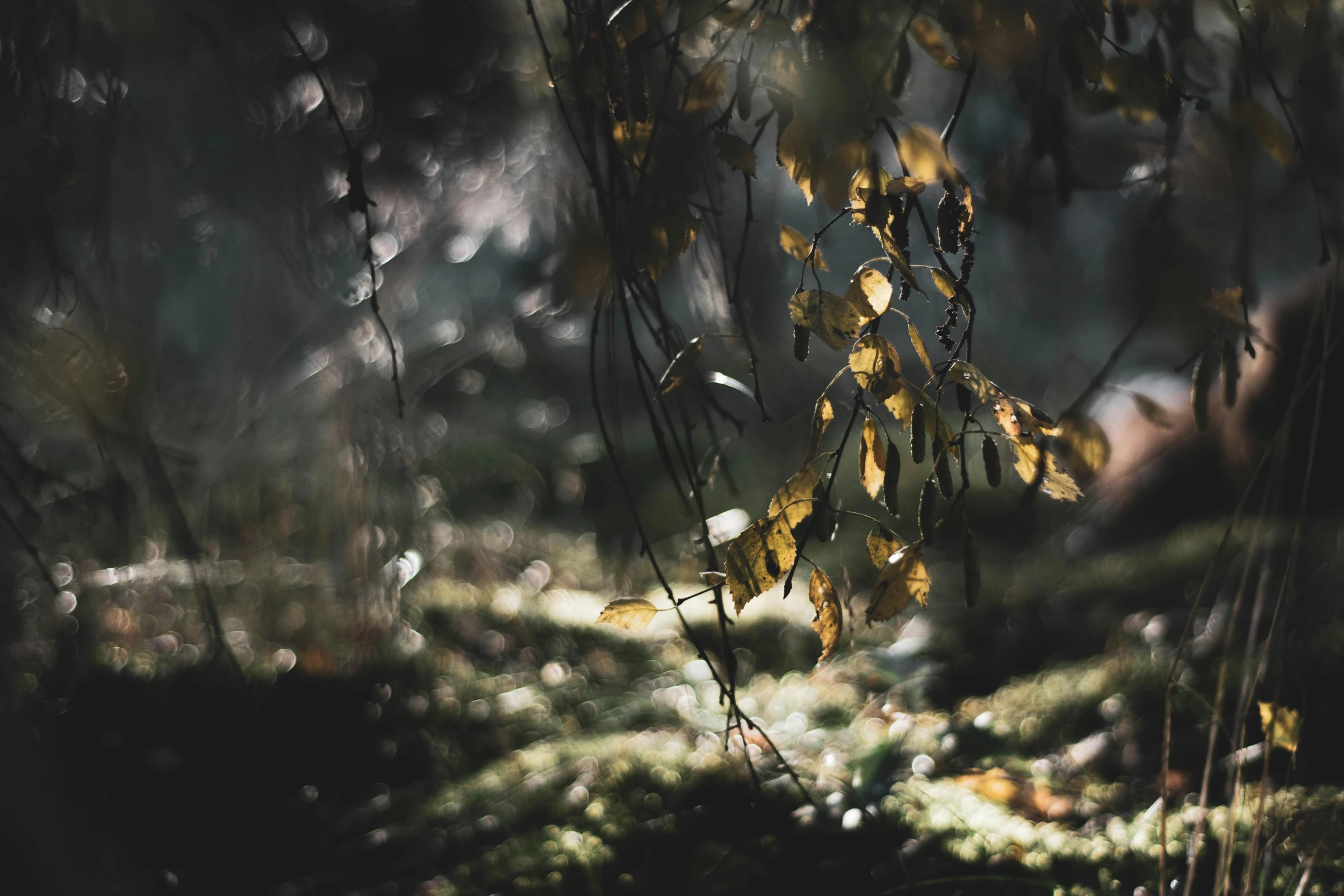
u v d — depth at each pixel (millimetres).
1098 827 1467
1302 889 1269
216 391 2023
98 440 1303
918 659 2336
